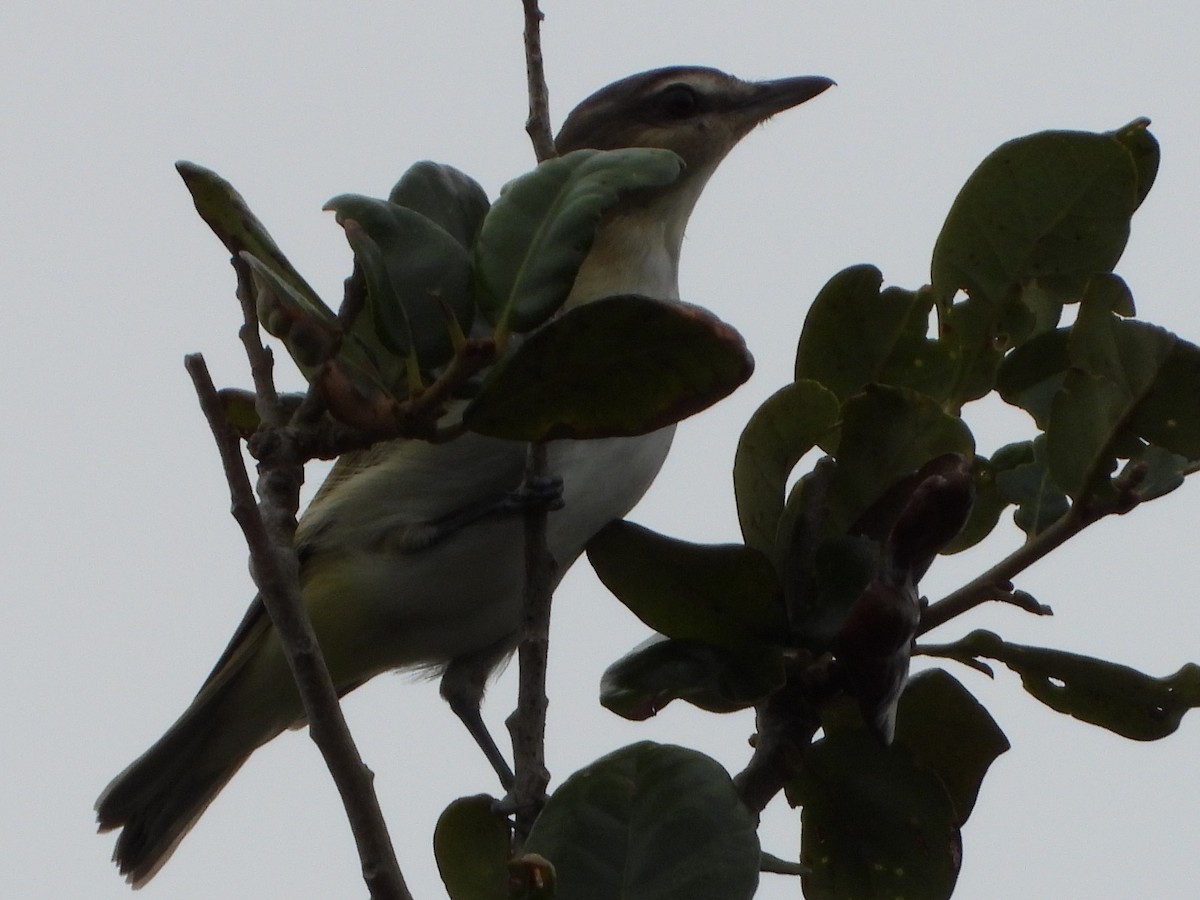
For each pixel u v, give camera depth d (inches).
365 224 171.3
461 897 187.6
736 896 165.9
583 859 169.2
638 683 197.9
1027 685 200.7
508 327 165.0
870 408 199.0
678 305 161.0
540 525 207.0
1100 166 206.8
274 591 152.4
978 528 214.4
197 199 174.7
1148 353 179.8
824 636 193.2
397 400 173.2
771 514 199.2
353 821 150.1
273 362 173.6
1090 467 186.4
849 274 213.0
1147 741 198.4
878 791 208.7
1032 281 210.7
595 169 170.9
